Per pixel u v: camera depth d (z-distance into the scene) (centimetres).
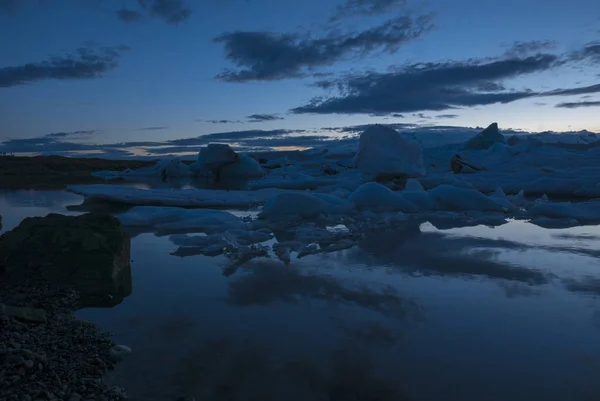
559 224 634
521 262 391
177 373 188
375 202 811
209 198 980
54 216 394
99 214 402
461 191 829
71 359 200
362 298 291
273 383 179
